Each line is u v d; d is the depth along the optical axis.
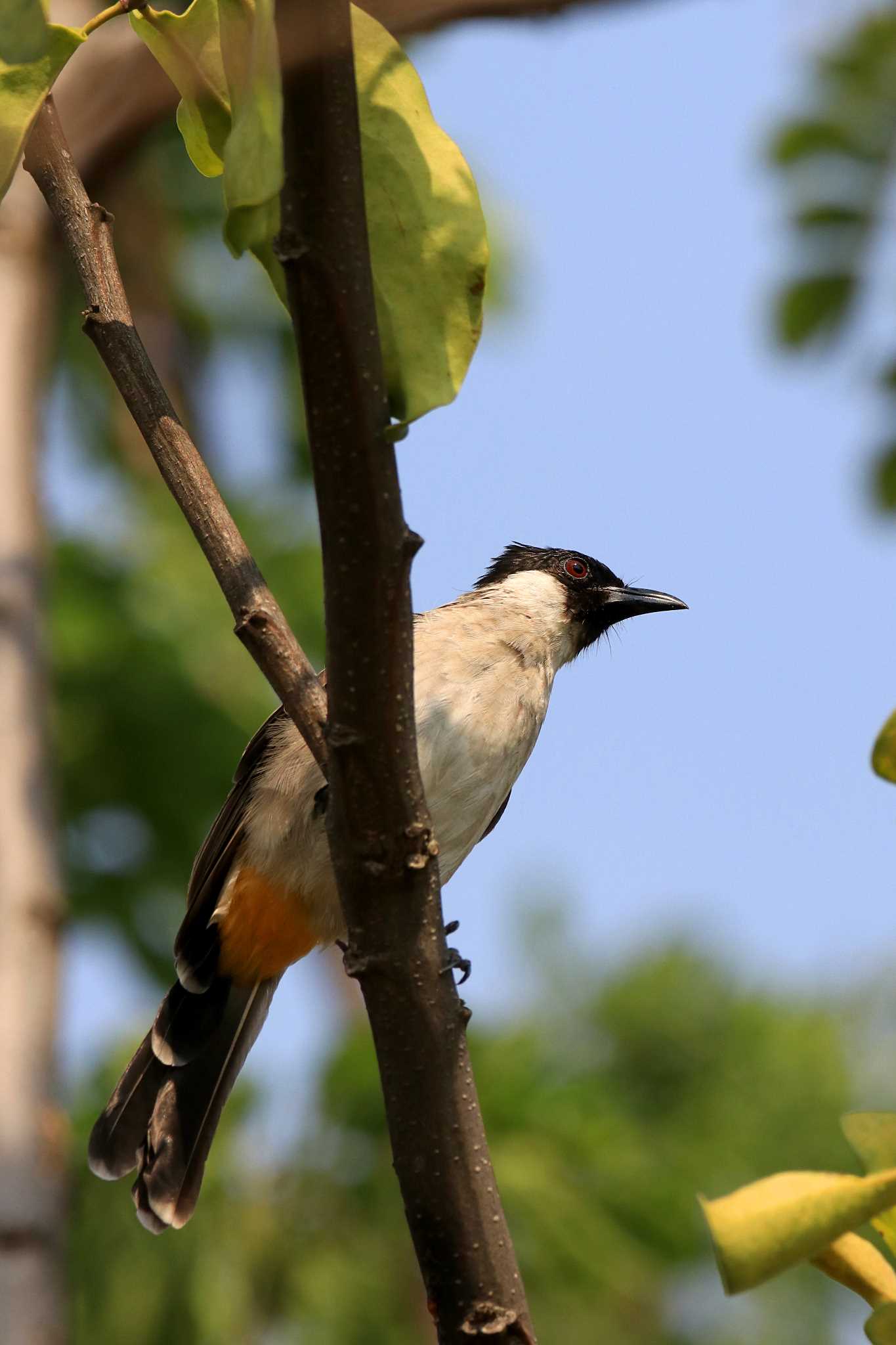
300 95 4.29
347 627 4.79
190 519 5.46
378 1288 9.86
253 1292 9.78
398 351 4.71
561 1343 9.84
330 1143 10.14
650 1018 12.23
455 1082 5.26
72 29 4.65
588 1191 10.29
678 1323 10.82
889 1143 3.82
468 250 4.73
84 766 11.48
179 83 4.96
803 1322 11.70
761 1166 11.56
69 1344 7.40
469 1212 5.25
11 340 9.33
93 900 11.75
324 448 4.58
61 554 11.86
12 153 4.60
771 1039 12.34
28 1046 7.70
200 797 11.63
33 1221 7.25
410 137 4.75
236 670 11.80
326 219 4.38
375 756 4.95
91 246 5.56
